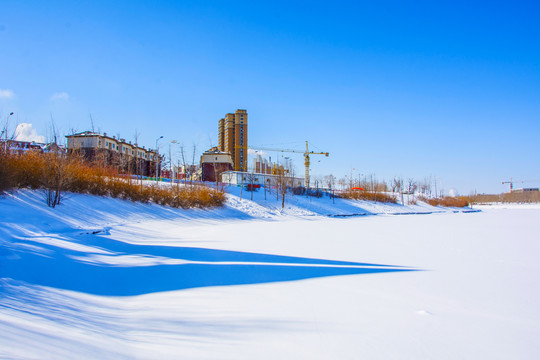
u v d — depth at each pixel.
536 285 6.93
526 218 38.84
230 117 112.06
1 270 6.27
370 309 5.20
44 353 2.76
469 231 21.03
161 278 7.21
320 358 3.40
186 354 3.35
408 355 3.55
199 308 5.12
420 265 9.25
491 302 5.70
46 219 15.02
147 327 4.19
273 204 42.97
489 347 3.81
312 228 23.28
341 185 81.25
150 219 23.44
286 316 4.80
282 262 9.38
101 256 9.42
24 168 18.61
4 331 3.07
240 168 111.25
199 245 13.20
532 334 4.24
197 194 33.66
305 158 98.44
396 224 28.41
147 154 65.62
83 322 4.07
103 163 32.03
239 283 6.85
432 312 5.11
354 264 9.25
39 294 5.10
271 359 3.34
